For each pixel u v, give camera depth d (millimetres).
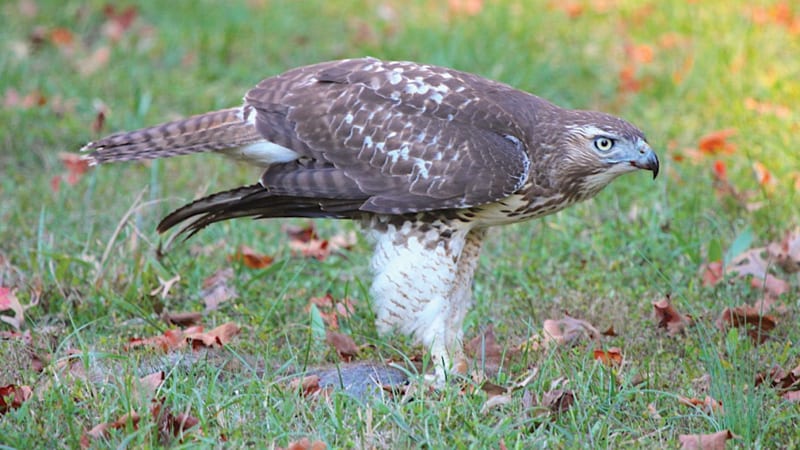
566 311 11773
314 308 11055
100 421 8945
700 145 15500
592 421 9297
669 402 9672
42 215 12430
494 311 11867
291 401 9242
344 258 13195
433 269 10227
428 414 9062
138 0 21281
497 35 19688
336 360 10656
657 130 16391
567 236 13367
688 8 20609
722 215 13812
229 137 10305
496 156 10062
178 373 9727
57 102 16766
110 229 13391
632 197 14422
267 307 11742
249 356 10562
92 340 10797
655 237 13141
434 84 10320
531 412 9289
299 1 21828
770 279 12039
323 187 10164
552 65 18766
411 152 10062
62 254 12141
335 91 10266
